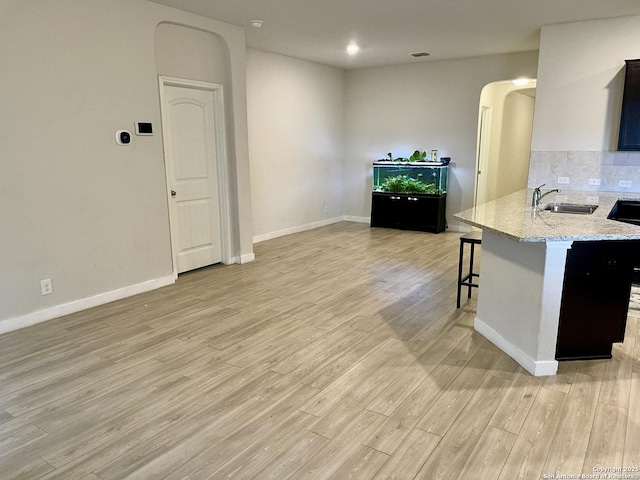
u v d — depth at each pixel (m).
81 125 3.77
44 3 3.45
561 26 4.95
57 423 2.36
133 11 4.04
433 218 7.38
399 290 4.50
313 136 7.70
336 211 8.58
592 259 2.84
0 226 3.37
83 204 3.86
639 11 4.46
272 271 5.19
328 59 7.19
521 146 9.74
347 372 2.87
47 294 3.70
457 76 7.21
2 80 3.27
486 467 2.02
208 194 5.22
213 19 4.80
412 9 4.46
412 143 7.82
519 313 2.96
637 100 4.61
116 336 3.41
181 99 4.76
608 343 3.01
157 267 4.55
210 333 3.47
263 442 2.20
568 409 2.46
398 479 1.95
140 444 2.19
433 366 2.95
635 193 4.82
